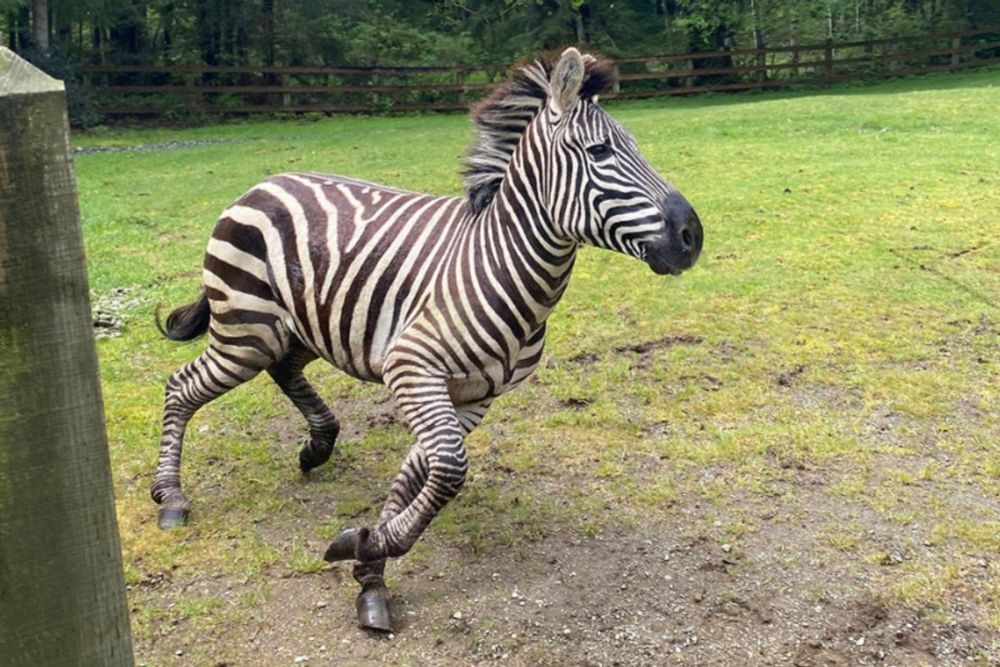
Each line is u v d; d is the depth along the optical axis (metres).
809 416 4.89
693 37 24.19
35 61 19.70
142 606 3.31
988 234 7.80
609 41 25.77
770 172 10.48
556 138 3.06
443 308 3.16
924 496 4.08
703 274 7.18
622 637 3.15
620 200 2.95
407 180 11.46
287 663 3.02
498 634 3.16
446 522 3.88
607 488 4.20
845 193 9.34
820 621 3.24
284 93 22.19
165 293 7.13
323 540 3.76
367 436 4.79
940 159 10.63
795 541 3.74
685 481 4.26
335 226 3.45
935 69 22.45
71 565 1.57
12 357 1.46
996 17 24.97
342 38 25.14
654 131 14.11
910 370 5.42
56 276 1.46
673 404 5.08
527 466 4.41
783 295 6.67
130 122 21.19
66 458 1.53
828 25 26.23
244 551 3.67
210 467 4.41
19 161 1.40
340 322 3.41
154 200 10.95
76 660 1.61
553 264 3.16
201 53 24.30
